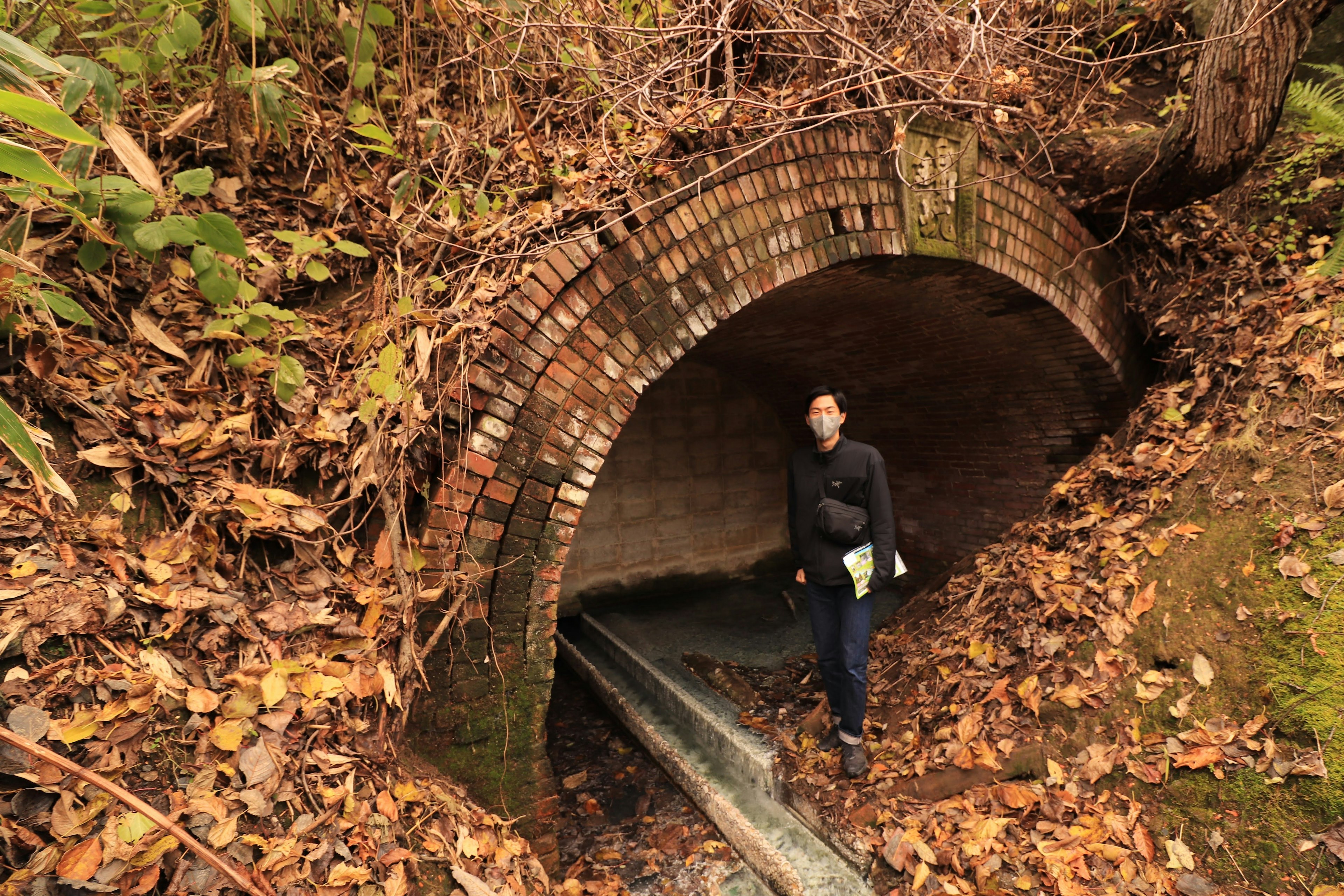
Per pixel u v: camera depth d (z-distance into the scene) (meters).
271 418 2.39
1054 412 5.70
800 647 5.54
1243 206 4.52
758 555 8.34
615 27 3.04
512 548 2.80
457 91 3.53
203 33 2.73
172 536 2.00
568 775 4.30
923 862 2.63
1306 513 2.85
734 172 3.34
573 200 2.94
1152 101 4.75
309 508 2.32
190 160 2.74
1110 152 4.36
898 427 7.29
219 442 2.20
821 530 3.07
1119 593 3.20
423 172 3.17
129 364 2.17
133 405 2.10
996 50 3.89
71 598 1.67
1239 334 3.97
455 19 3.06
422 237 2.93
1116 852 2.42
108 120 1.93
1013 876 2.45
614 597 7.44
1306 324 3.52
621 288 3.03
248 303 2.50
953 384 6.19
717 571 8.06
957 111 3.91
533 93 3.46
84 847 1.41
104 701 1.60
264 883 1.59
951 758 3.04
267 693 1.92
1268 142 3.87
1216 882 2.24
